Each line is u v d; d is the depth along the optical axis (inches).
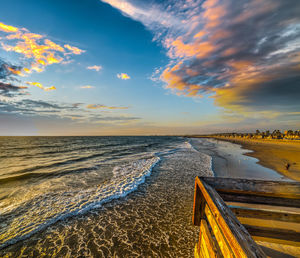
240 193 73.6
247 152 997.8
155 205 258.8
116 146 1437.0
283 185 69.8
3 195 293.9
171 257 154.1
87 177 407.5
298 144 1780.3
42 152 964.6
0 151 1026.7
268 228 82.4
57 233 189.9
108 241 176.6
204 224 80.8
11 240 177.2
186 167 525.0
